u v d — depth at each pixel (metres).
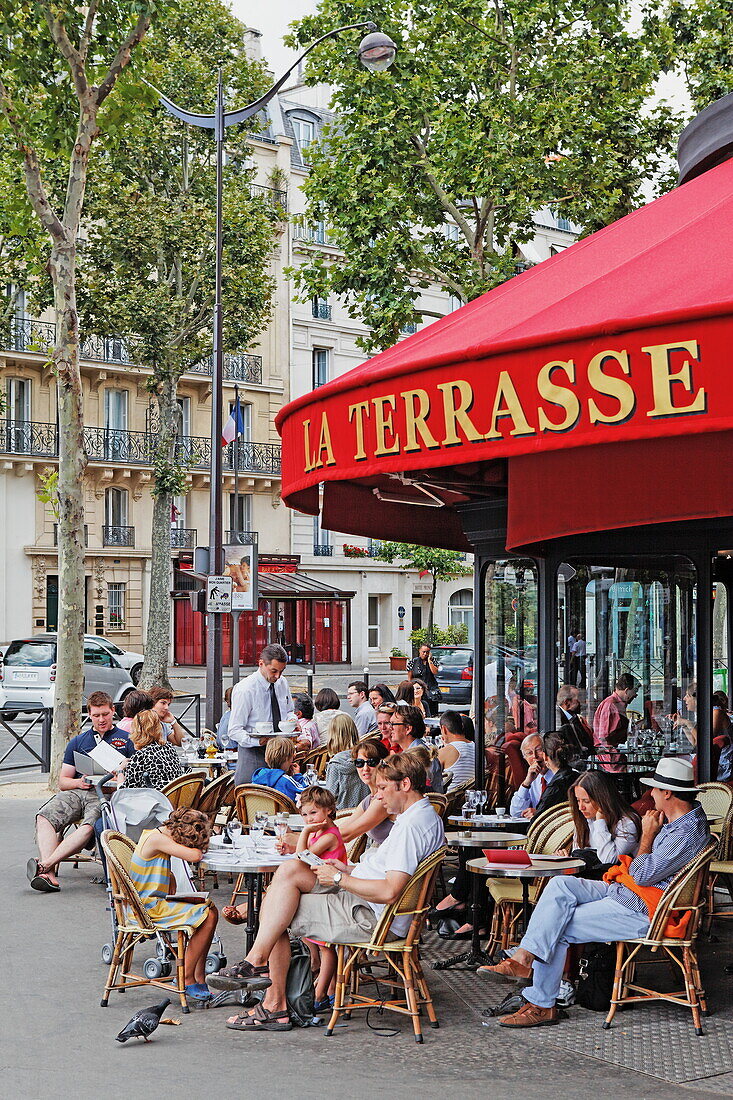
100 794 9.58
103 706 10.06
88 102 14.70
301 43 20.67
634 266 5.58
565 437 4.91
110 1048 6.00
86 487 40.16
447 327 7.05
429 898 6.40
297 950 7.07
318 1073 5.63
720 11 19.44
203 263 30.42
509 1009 6.53
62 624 15.53
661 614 8.91
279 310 45.50
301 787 9.38
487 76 20.16
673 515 5.52
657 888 6.43
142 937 6.85
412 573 51.00
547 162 20.09
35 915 8.97
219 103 17.83
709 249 5.45
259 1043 6.10
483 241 21.02
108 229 29.52
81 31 14.95
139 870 6.82
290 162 45.06
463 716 10.03
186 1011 6.63
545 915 6.41
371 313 20.75
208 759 11.63
